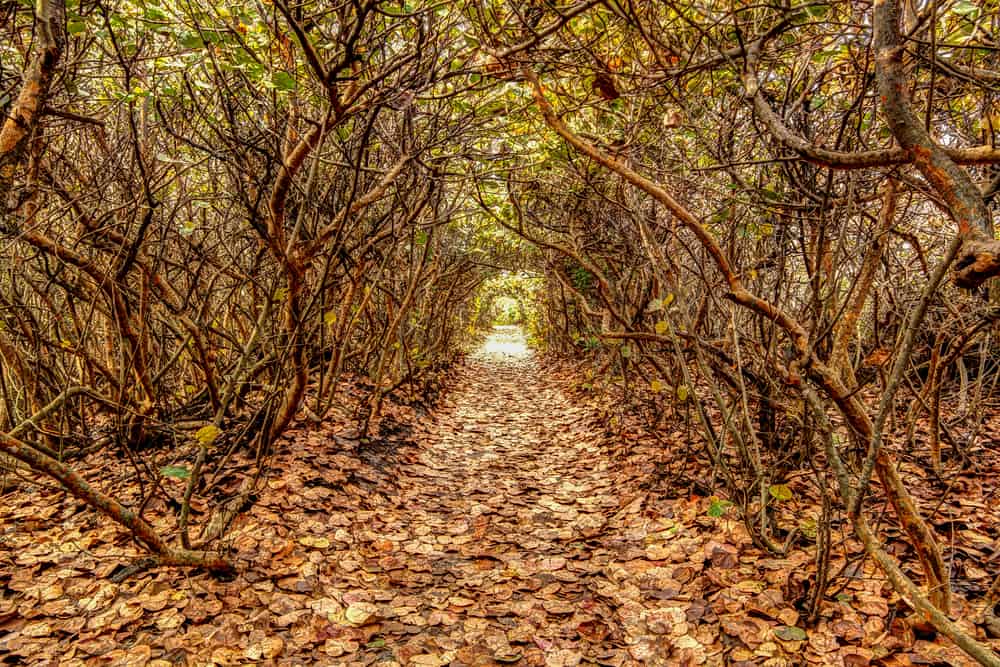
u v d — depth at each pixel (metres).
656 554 3.11
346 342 5.12
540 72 2.71
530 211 5.82
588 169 3.89
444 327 9.52
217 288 4.94
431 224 4.78
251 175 3.07
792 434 3.07
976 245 0.86
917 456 4.01
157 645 2.26
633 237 4.38
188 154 4.18
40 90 1.73
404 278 6.64
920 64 1.66
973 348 4.77
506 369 13.48
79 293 3.81
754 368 3.50
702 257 3.49
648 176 3.51
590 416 6.67
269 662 2.23
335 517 3.56
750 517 2.96
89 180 3.79
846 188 2.65
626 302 4.90
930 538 1.99
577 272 7.76
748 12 2.35
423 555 3.34
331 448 4.60
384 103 2.77
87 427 4.47
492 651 2.39
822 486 2.28
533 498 4.38
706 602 2.60
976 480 3.63
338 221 3.19
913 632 2.20
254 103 3.49
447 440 6.27
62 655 2.20
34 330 3.63
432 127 3.80
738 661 2.21
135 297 3.78
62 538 3.07
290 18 2.04
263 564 2.87
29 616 2.41
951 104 2.52
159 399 4.19
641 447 4.96
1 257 3.58
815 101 2.72
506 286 15.00
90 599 2.53
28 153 2.87
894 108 1.04
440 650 2.39
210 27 2.47
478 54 3.02
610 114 3.53
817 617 2.33
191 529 3.11
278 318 4.41
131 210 3.16
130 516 2.22
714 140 3.03
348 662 2.29
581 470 5.02
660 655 2.32
